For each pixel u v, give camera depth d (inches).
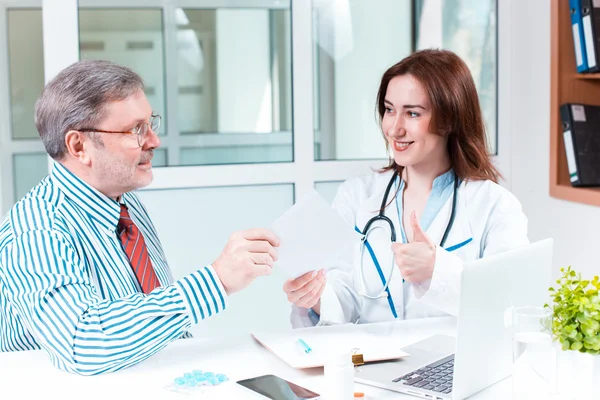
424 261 60.8
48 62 100.9
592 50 100.7
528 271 52.4
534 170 114.2
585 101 108.3
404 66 69.4
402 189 73.6
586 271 102.7
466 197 71.1
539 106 111.8
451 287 59.4
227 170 108.2
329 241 56.2
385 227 72.2
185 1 105.7
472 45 116.1
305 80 109.9
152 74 105.8
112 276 57.8
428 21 114.1
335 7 110.7
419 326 64.4
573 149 104.6
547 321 44.4
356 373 52.1
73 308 51.6
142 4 104.1
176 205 107.6
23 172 138.4
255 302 111.1
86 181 57.5
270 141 110.5
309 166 111.3
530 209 115.8
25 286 52.5
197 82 107.6
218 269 54.0
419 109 67.9
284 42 109.5
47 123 56.2
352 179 78.8
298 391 48.3
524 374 44.8
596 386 43.2
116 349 51.3
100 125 55.4
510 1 115.8
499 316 49.8
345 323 69.1
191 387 49.8
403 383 49.9
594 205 99.3
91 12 102.5
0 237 55.7
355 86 112.8
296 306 68.3
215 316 109.9
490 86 117.4
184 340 61.0
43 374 52.9
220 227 109.5
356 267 72.2
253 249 53.9
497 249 67.9
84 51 102.9
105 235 58.6
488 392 49.0
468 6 115.2
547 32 108.5
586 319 42.6
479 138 72.2
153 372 53.2
